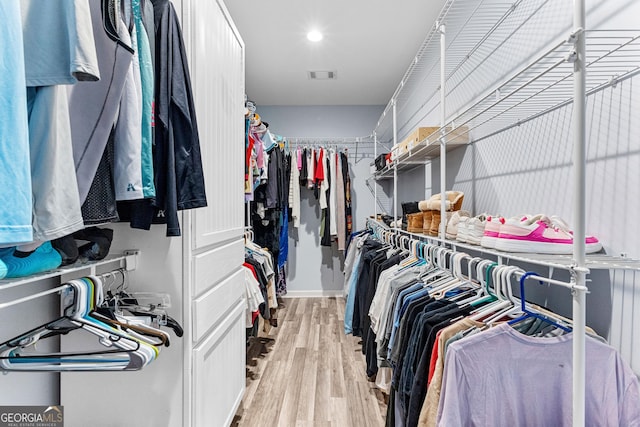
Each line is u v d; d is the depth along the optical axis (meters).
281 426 1.64
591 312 0.97
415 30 2.49
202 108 1.21
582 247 0.64
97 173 0.79
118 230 1.12
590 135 0.98
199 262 1.19
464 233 1.24
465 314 1.00
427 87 2.68
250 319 1.96
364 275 2.20
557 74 1.08
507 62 1.40
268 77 3.34
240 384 1.69
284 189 3.64
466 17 1.83
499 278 0.91
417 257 1.72
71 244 0.82
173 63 0.99
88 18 0.59
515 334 0.80
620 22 0.87
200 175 1.03
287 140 3.98
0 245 0.55
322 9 2.25
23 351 0.97
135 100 0.83
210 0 1.30
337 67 3.12
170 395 1.12
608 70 0.91
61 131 0.63
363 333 2.09
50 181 0.61
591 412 0.78
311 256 4.19
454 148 1.98
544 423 0.80
